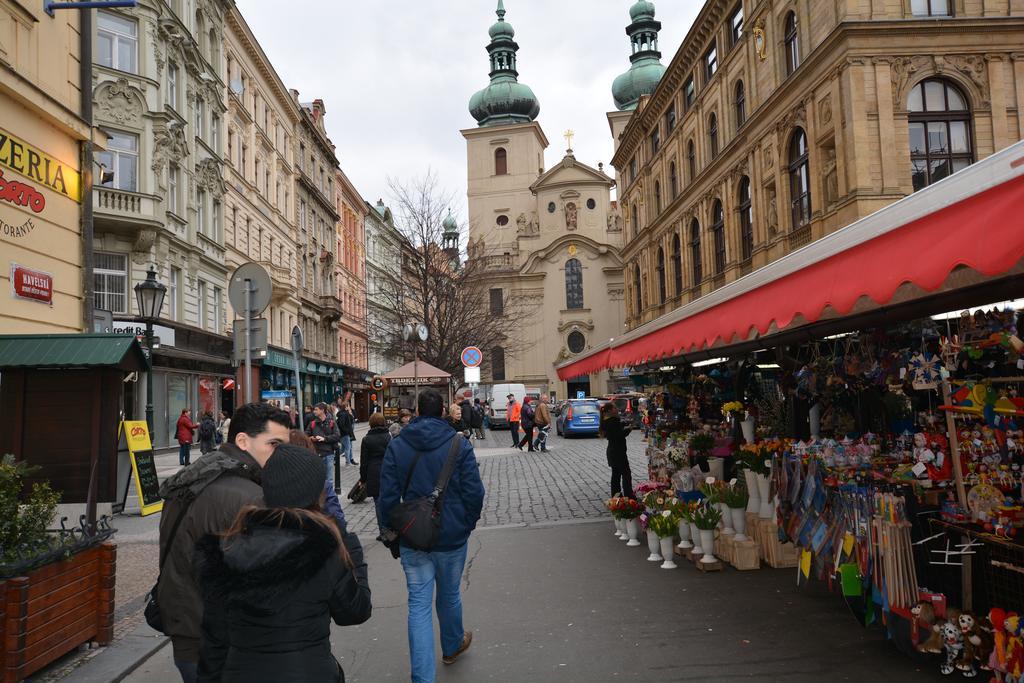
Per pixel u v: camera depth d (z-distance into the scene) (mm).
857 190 19766
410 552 4582
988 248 3207
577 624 5891
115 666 5148
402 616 6375
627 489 11523
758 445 7750
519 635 5680
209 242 29828
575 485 15078
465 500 4703
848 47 20047
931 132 20188
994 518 4484
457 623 5062
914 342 6133
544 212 69500
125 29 24266
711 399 11898
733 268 29438
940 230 3670
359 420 62594
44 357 9289
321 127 54844
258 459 3234
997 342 4875
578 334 67125
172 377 26578
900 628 4824
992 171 3393
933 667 4715
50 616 4957
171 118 25812
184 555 3180
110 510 9383
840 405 7914
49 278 11250
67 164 11812
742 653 5074
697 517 7449
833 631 5465
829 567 5781
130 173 24188
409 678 4957
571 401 33344
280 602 2350
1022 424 4723
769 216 25906
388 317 42406
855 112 19922
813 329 6656
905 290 4664
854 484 5465
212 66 31312
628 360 10258
